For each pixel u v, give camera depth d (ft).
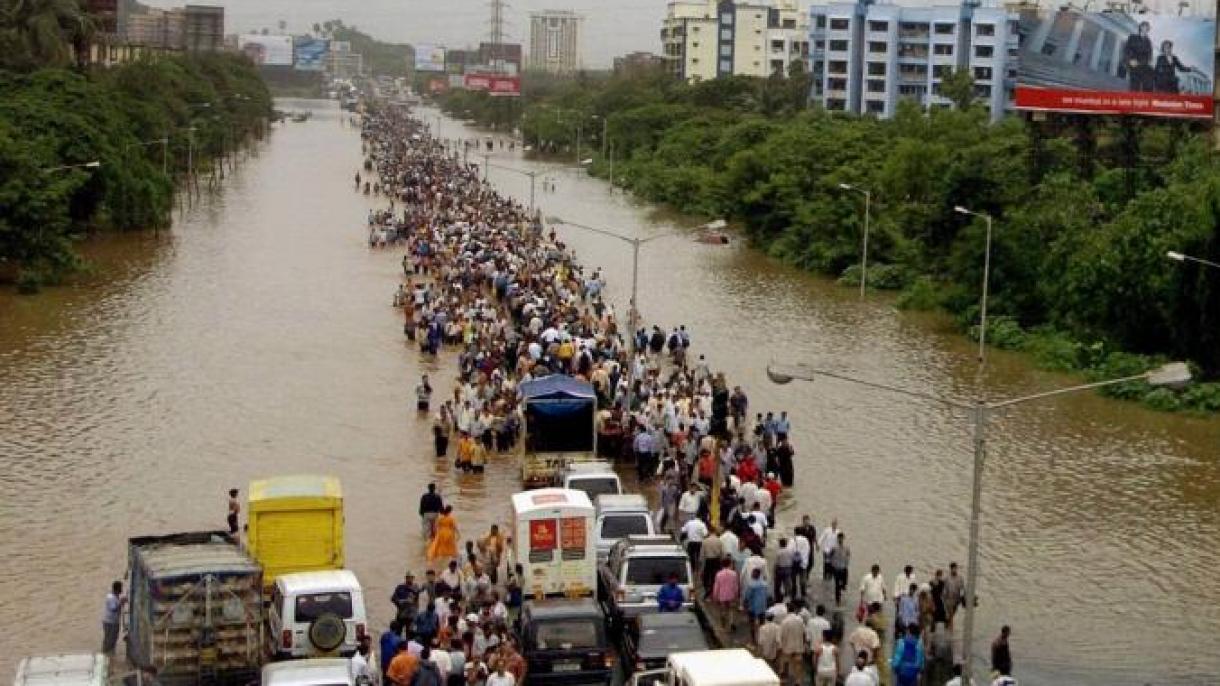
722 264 328.49
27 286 252.42
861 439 169.27
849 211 312.71
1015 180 268.41
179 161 488.02
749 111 612.29
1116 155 313.73
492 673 87.81
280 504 106.22
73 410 170.60
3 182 254.68
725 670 82.58
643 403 163.84
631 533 117.60
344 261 306.96
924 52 641.81
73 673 81.56
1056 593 119.55
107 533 127.13
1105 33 350.64
